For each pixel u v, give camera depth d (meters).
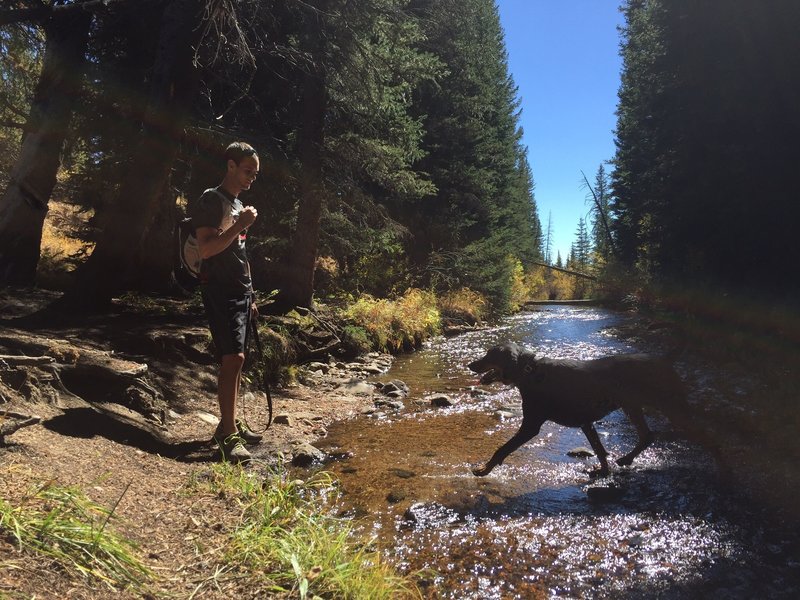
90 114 9.40
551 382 4.54
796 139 10.33
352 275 17.31
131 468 3.45
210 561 2.47
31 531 2.08
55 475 2.86
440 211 21.27
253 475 3.70
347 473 4.57
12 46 9.13
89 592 1.92
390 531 3.49
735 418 6.20
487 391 8.24
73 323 6.39
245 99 10.88
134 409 4.66
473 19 22.83
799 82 10.05
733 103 11.12
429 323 16.20
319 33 9.05
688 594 2.75
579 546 3.29
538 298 49.66
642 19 18.38
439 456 5.07
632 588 2.81
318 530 2.98
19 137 12.59
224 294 4.19
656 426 6.30
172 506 3.02
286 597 2.27
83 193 10.95
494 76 26.98
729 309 12.14
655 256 16.88
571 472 4.67
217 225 3.91
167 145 7.22
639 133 21.25
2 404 3.55
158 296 9.80
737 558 3.11
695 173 12.84
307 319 10.16
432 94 19.80
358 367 10.05
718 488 4.20
